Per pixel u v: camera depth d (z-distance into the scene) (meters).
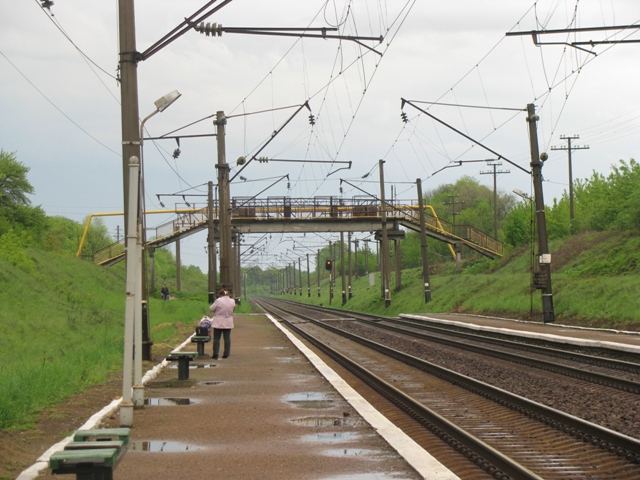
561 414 11.35
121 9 17.47
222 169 36.41
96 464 6.27
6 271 37.56
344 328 40.47
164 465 8.08
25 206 65.12
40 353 22.38
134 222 10.85
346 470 7.82
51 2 15.13
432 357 23.44
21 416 10.61
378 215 64.38
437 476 7.39
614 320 29.36
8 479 7.49
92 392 13.66
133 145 17.41
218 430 10.18
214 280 52.28
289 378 16.34
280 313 64.50
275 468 7.92
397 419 12.38
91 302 40.62
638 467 8.71
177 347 24.77
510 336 29.47
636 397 14.27
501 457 8.47
